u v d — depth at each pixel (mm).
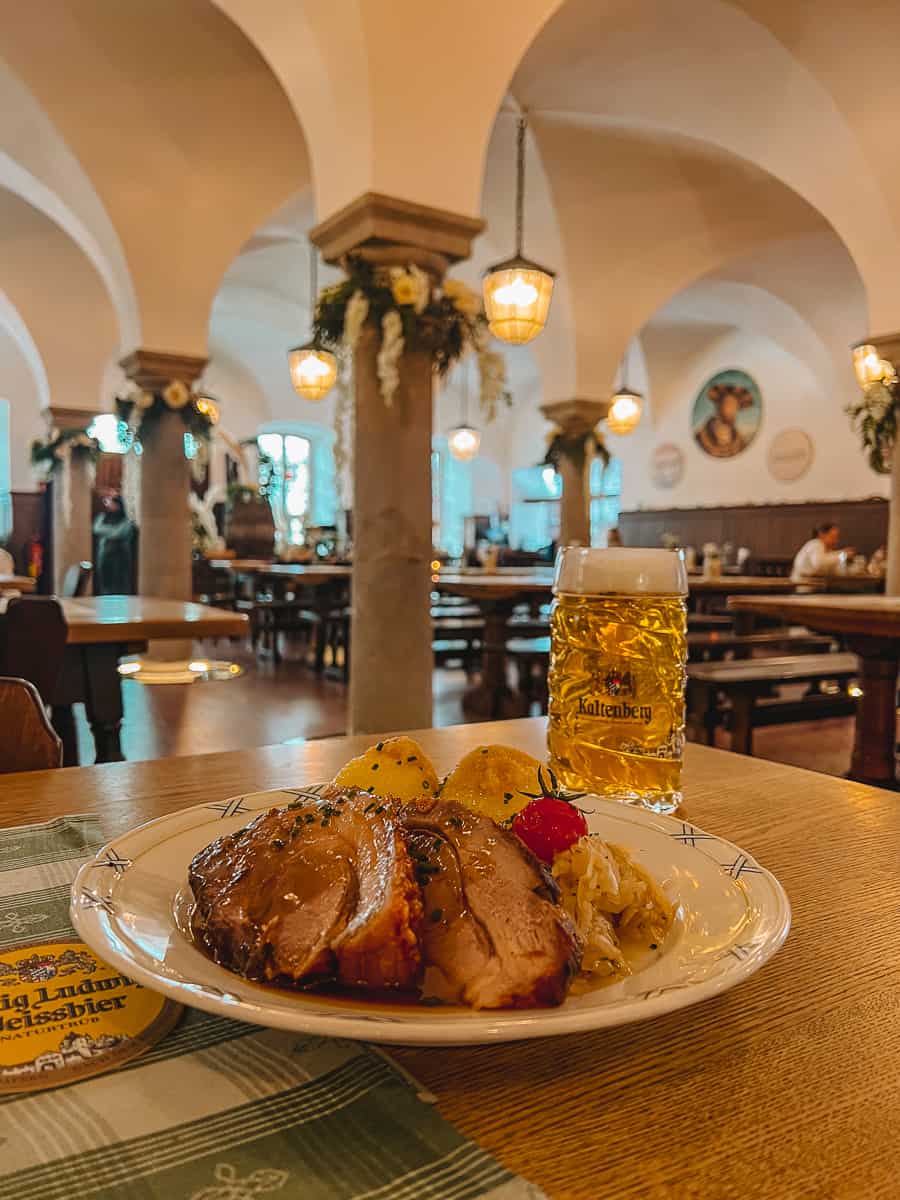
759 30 5004
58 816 765
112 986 467
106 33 5070
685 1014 456
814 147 5598
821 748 4891
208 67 5426
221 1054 406
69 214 6562
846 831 770
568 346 8117
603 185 7152
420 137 3561
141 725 4977
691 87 5656
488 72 3664
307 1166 326
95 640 2658
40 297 9234
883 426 5758
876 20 4703
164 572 6777
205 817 612
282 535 14922
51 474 10211
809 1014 456
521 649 5496
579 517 8258
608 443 15258
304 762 979
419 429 3604
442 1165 325
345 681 6863
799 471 12148
